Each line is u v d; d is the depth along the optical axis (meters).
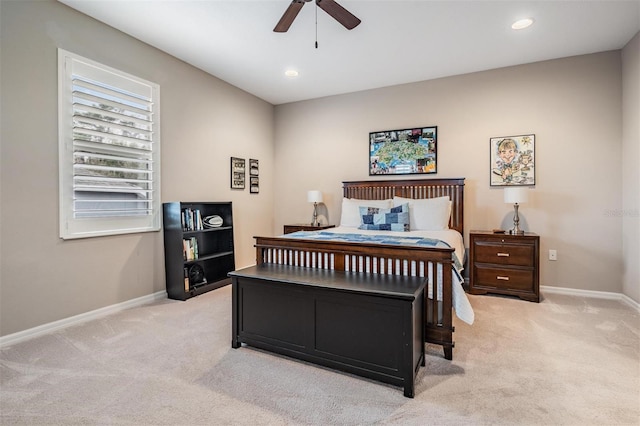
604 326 2.70
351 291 1.90
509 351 2.26
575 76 3.62
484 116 4.05
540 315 2.97
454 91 4.20
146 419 1.56
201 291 3.70
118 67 3.07
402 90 4.51
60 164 2.67
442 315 2.15
